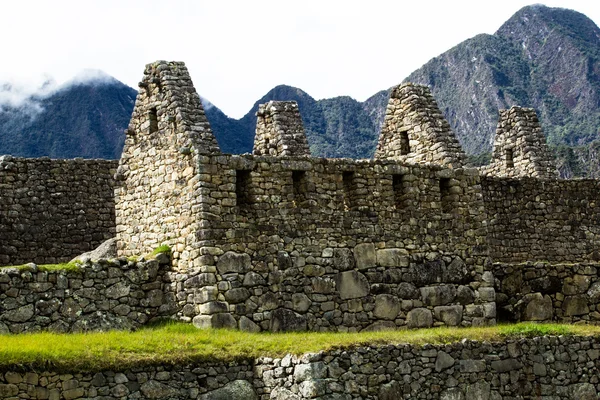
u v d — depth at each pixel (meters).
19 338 25.98
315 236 30.42
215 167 29.11
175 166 30.09
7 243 36.78
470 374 28.58
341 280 30.67
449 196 33.72
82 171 38.44
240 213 29.33
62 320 28.20
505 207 41.66
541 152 45.03
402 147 36.25
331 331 30.17
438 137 34.88
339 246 30.81
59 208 37.84
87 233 38.19
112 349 25.66
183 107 30.23
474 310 33.00
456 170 33.81
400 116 36.31
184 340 26.77
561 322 34.72
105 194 38.69
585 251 43.19
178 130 29.95
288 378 26.17
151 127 31.58
